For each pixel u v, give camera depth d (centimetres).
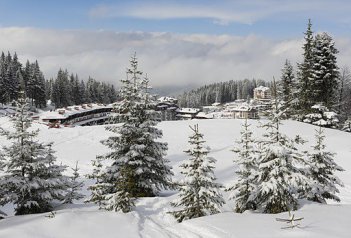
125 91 1995
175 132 4478
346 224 1198
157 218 1477
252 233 1139
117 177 1908
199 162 1534
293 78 5878
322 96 5228
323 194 1770
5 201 1570
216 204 1503
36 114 10369
